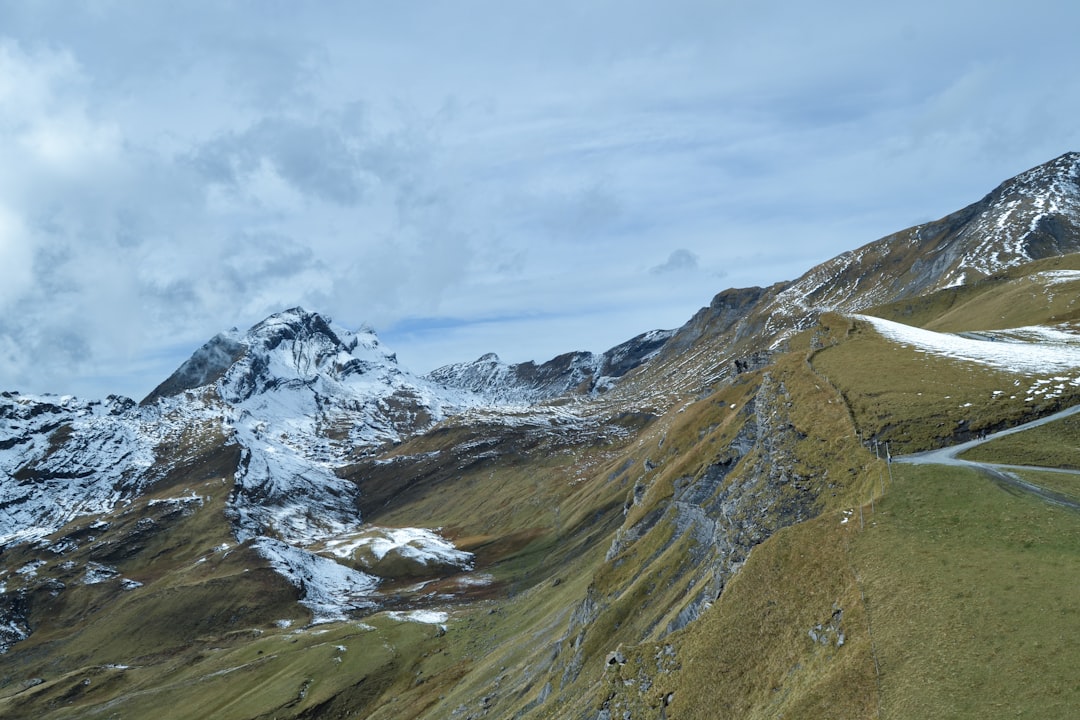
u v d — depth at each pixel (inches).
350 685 7130.9
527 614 7618.1
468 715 5078.7
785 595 2364.7
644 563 4731.8
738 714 2170.3
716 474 4586.6
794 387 3826.3
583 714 2977.4
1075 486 2345.0
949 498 2380.7
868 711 1760.6
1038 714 1539.1
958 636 1807.3
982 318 7194.9
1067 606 1765.5
